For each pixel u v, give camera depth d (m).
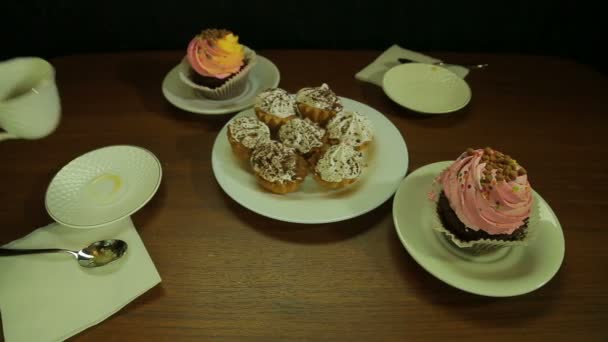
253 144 1.06
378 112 1.20
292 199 0.98
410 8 1.61
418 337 0.74
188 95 1.29
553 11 1.59
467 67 1.40
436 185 0.93
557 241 0.84
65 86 1.33
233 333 0.75
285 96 1.20
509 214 0.79
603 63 1.73
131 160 1.03
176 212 0.97
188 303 0.79
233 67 1.26
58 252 0.86
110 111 1.25
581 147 1.12
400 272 0.85
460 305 0.79
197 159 1.10
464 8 1.61
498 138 1.15
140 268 0.83
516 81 1.35
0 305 0.78
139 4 1.59
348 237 0.92
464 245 0.83
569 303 0.79
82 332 0.75
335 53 1.48
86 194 0.96
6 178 1.04
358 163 1.01
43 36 1.68
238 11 1.62
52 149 1.12
